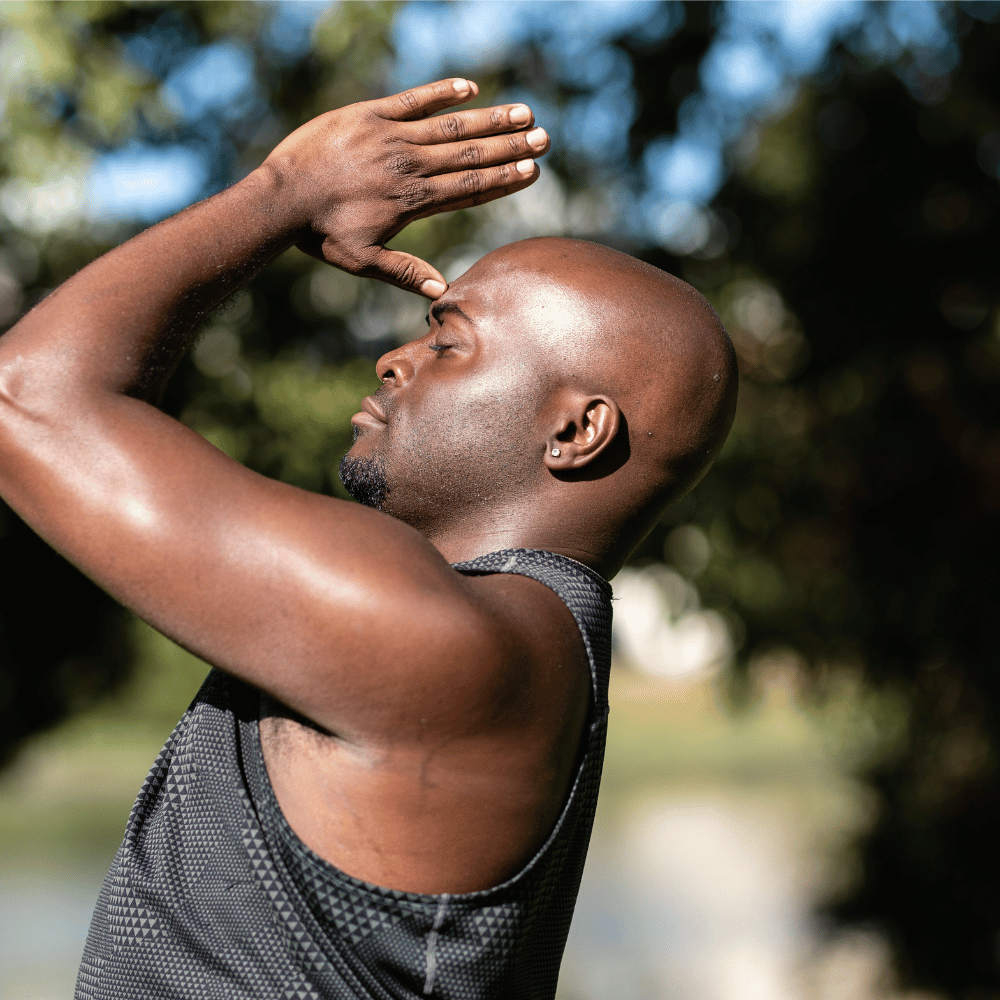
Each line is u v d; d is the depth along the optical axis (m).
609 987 12.63
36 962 13.52
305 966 1.96
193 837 2.10
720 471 11.75
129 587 1.92
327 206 2.39
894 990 11.72
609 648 2.32
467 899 2.01
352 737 1.96
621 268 2.50
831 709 12.66
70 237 11.75
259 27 11.42
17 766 16.33
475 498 2.40
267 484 2.00
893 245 11.09
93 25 10.62
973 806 11.43
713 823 24.77
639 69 11.73
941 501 11.27
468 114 2.46
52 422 1.96
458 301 2.46
